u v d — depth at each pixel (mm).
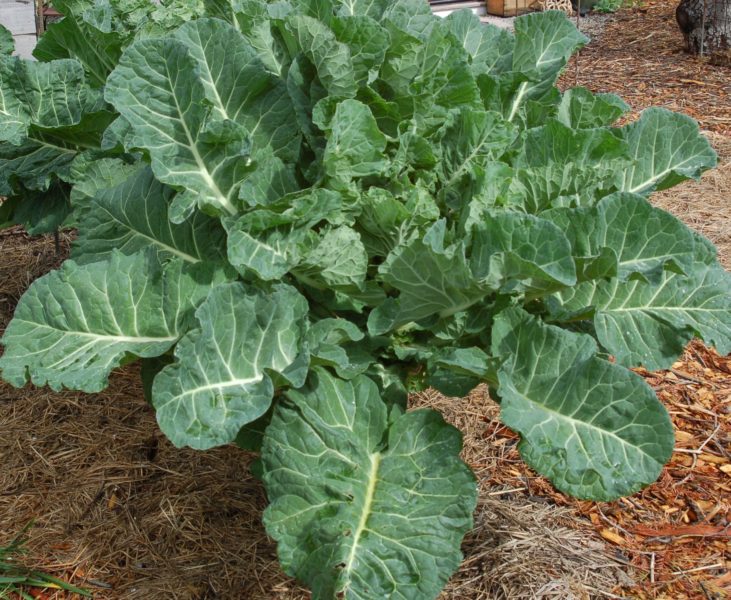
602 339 1468
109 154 1801
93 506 1839
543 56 1812
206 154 1452
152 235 1574
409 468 1338
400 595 1207
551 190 1478
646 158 1721
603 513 1831
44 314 1390
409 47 1502
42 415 2113
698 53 5297
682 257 1380
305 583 1234
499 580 1645
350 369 1385
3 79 1866
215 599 1628
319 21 1493
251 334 1360
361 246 1461
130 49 1416
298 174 1540
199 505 1837
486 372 1349
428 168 1535
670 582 1659
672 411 2150
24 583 1646
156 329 1426
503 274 1336
